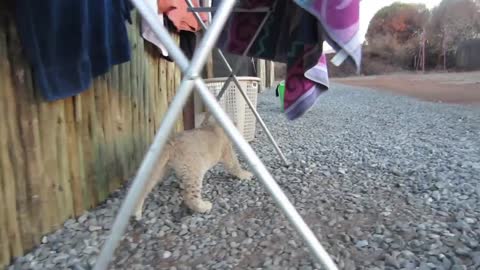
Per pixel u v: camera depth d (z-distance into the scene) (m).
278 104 6.38
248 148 0.81
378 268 1.26
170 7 2.02
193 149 1.73
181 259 1.35
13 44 1.25
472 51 14.92
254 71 5.17
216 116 0.80
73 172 1.61
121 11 1.65
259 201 1.88
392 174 2.29
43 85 1.33
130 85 2.07
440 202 1.82
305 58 1.34
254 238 1.50
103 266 0.80
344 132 3.88
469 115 4.99
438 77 13.45
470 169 2.37
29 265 1.28
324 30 0.90
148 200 1.89
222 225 1.62
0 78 1.21
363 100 7.41
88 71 1.48
